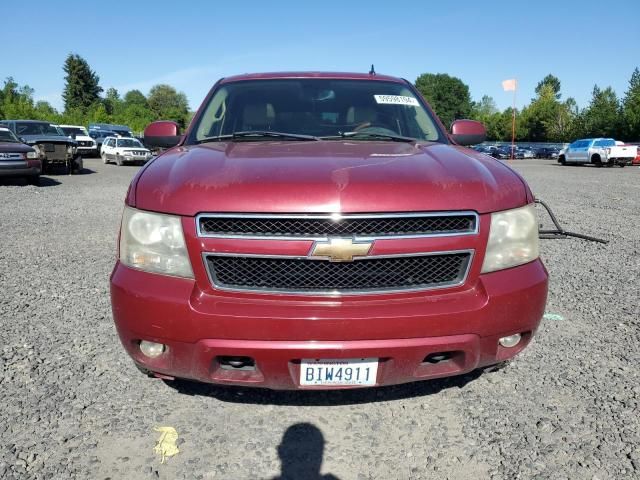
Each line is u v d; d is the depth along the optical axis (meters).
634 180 18.94
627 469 2.27
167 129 3.79
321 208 2.20
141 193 2.43
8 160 13.65
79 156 20.14
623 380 3.06
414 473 2.27
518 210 2.46
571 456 2.36
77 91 91.19
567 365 3.25
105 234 7.44
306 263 2.23
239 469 2.28
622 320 4.01
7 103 52.31
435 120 3.75
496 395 2.89
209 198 2.26
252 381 2.28
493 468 2.29
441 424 2.62
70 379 3.03
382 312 2.19
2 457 2.32
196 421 2.63
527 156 52.41
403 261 2.28
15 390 2.89
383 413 2.72
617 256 6.16
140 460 2.33
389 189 2.27
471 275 2.33
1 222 8.42
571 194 13.52
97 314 4.07
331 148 2.88
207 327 2.19
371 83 3.96
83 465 2.28
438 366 2.33
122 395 2.87
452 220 2.31
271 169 2.39
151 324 2.26
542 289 2.44
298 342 2.18
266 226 2.22
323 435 2.53
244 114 3.62
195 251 2.25
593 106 60.09
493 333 2.31
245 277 2.26
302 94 3.78
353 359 2.23
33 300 4.41
